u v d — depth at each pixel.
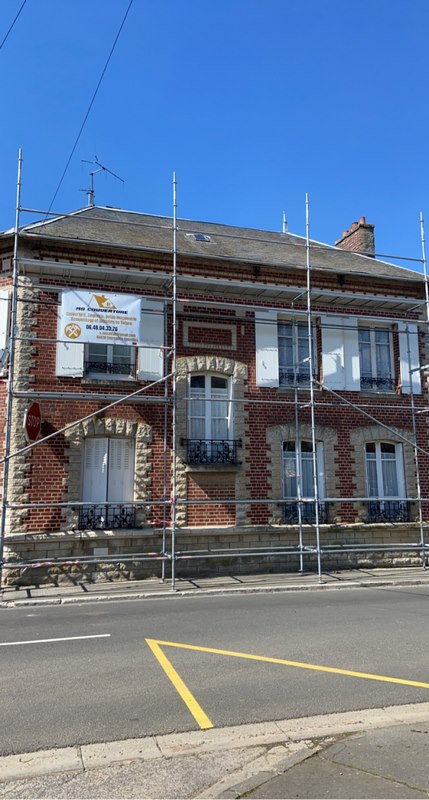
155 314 13.45
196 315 13.80
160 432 13.17
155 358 13.32
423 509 14.84
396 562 14.29
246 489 13.55
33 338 11.71
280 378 14.54
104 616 9.03
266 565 13.39
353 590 11.48
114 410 12.89
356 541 14.10
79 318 11.50
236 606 9.75
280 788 3.66
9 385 11.02
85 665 6.41
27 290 12.63
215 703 5.22
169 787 3.72
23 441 12.11
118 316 11.73
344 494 14.25
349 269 15.53
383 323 15.59
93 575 12.15
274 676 5.96
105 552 12.28
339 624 8.28
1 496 11.85
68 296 11.52
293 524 13.73
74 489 12.33
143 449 12.95
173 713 5.00
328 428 14.41
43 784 3.80
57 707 5.16
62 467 12.33
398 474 14.97
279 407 14.16
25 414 11.54
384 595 10.79
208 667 6.30
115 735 4.56
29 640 7.53
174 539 11.78
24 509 11.95
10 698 5.40
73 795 3.64
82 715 4.98
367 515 14.30
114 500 12.76
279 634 7.73
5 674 6.11
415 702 5.21
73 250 13.02
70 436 12.48
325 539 13.91
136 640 7.48
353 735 4.46
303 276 14.88
